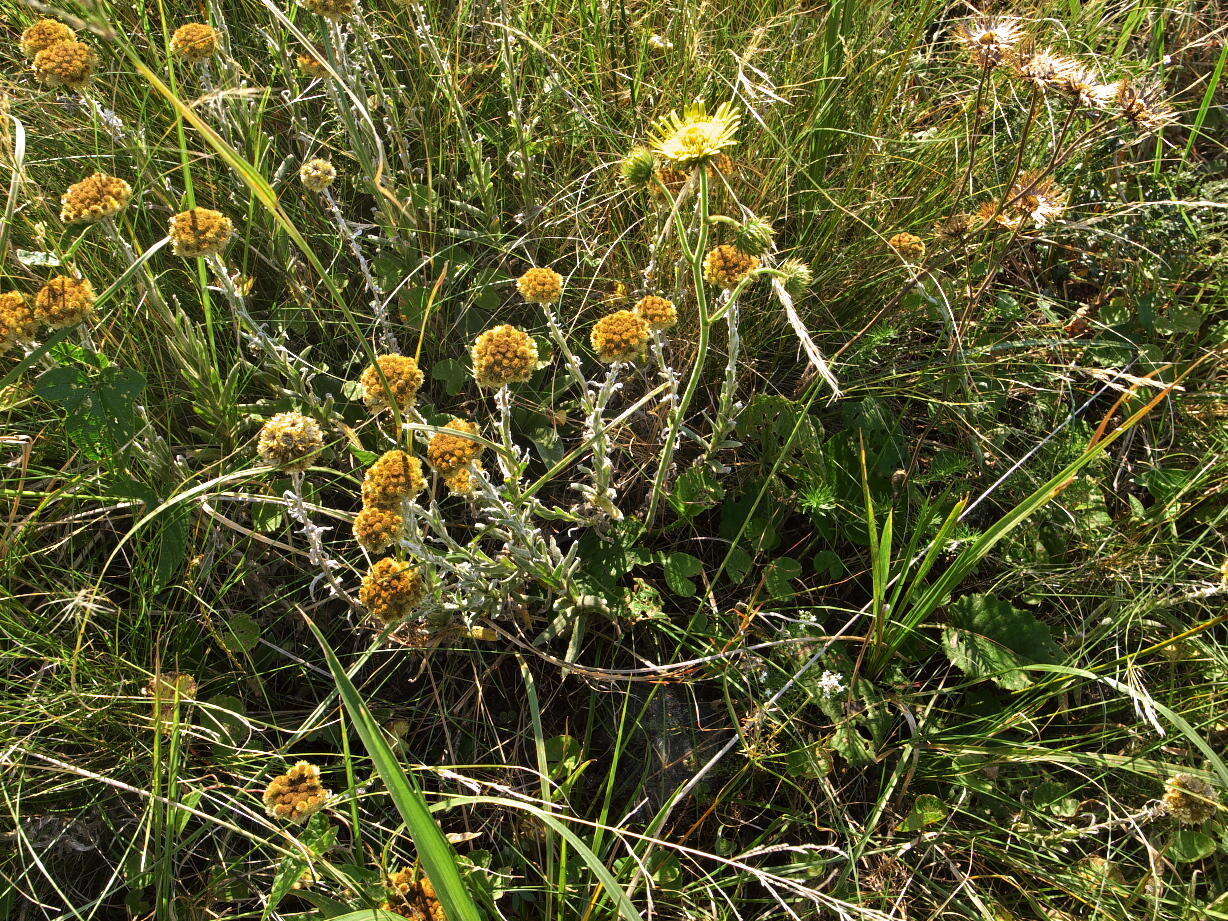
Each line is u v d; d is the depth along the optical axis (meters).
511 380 0.43
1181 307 0.63
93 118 0.54
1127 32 0.70
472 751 0.51
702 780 0.49
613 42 0.68
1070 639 0.53
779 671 0.51
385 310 0.58
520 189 0.66
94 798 0.46
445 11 0.70
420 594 0.41
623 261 0.63
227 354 0.58
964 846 0.47
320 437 0.42
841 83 0.61
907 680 0.51
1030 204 0.53
